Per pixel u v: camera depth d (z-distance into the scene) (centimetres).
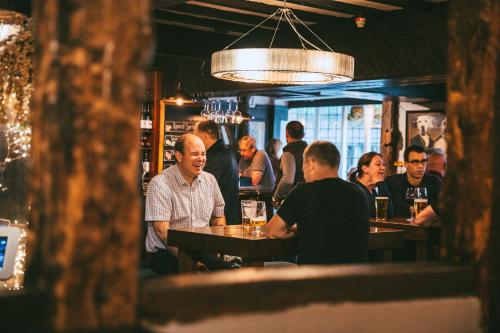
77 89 175
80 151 175
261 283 205
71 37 176
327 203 405
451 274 240
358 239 409
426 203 539
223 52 552
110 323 180
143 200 690
